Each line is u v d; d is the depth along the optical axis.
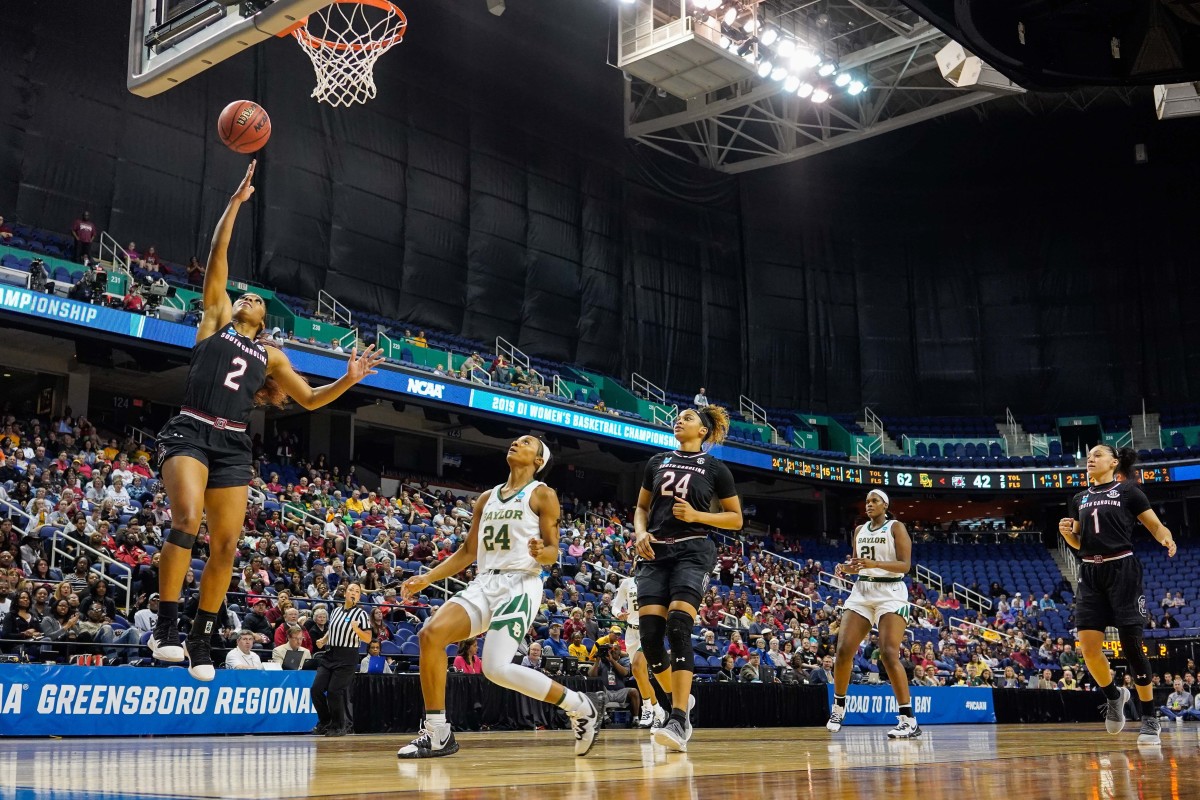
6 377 20.20
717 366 29.73
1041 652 23.39
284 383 5.32
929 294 32.06
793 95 27.88
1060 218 31.97
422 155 24.80
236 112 6.10
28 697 8.43
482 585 5.25
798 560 27.67
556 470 27.75
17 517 13.67
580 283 27.36
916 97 28.66
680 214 29.98
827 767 4.58
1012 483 28.08
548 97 27.48
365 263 23.39
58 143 19.59
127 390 21.58
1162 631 24.30
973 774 4.06
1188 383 30.05
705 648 16.31
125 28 20.84
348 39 23.67
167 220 20.78
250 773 4.24
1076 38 14.18
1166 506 30.45
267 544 14.38
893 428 30.78
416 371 20.86
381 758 5.41
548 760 5.17
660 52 23.31
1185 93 22.23
